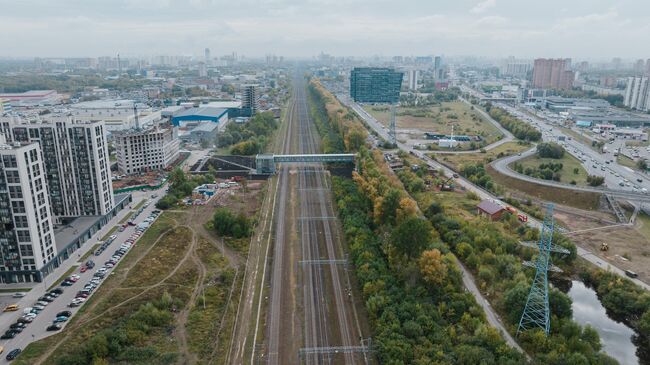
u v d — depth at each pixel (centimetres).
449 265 18488
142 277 19275
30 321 16088
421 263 17975
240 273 19962
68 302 17362
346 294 18325
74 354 13875
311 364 14262
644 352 15650
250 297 18088
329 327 16162
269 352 14825
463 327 15538
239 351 14862
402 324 15388
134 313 16475
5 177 17725
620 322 17425
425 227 19012
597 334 15275
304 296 18162
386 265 19888
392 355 13762
